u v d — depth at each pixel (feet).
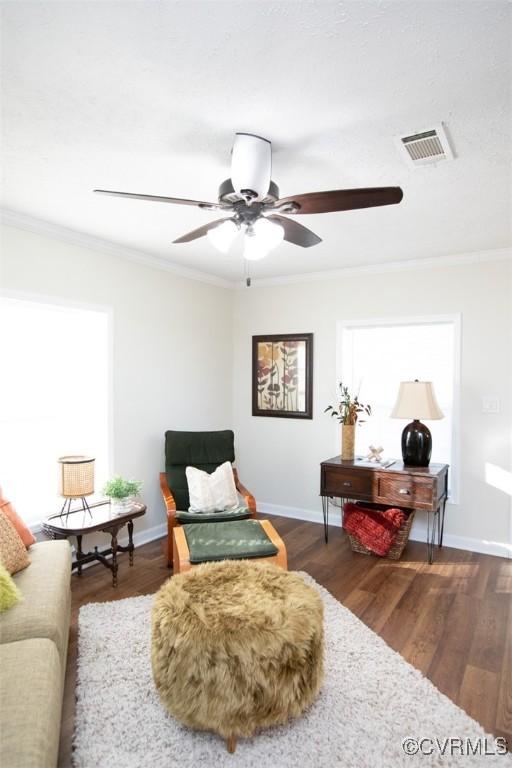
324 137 6.31
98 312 11.34
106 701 6.30
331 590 9.80
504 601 9.33
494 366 11.94
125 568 10.84
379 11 4.14
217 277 15.19
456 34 4.40
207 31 4.40
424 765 5.32
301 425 14.98
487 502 12.01
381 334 13.89
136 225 10.08
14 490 10.07
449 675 6.95
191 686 5.44
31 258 9.81
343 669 7.02
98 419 11.73
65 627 6.77
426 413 11.41
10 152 6.83
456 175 7.46
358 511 11.92
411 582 10.21
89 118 5.93
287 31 4.38
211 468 12.97
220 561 8.03
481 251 11.94
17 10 4.15
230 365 16.12
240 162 5.61
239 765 5.33
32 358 10.43
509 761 5.38
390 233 10.48
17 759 3.89
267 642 5.47
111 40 4.52
